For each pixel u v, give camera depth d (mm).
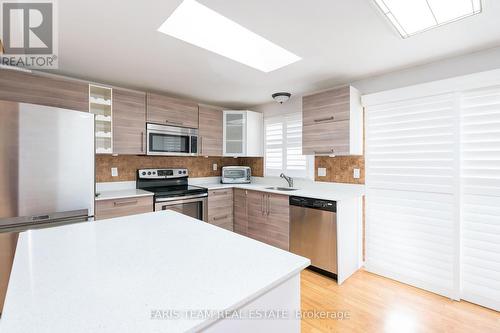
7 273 1686
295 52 2021
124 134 2754
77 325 533
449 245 2121
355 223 2631
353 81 2752
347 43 1864
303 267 869
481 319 1804
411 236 2346
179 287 704
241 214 3520
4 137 1675
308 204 2617
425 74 2266
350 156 2820
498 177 1903
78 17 1517
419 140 2291
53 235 1178
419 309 1940
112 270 807
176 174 3570
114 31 1688
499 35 1728
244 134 3779
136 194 2672
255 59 2273
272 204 3035
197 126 3461
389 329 1706
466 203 2047
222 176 4016
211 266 849
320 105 2705
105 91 2691
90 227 1324
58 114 1904
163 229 1298
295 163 3477
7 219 1687
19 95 2023
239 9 1438
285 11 1459
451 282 2105
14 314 567
